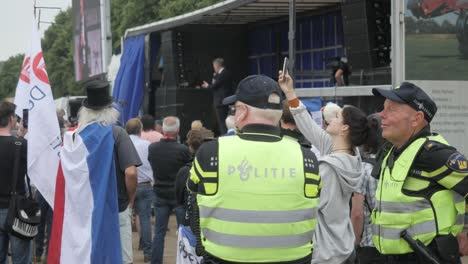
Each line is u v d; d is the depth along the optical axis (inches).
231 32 660.7
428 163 155.7
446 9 369.7
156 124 541.3
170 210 353.7
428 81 366.6
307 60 609.0
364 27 403.5
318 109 386.0
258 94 141.8
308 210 139.9
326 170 190.1
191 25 644.1
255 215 135.3
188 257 251.9
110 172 237.3
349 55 419.5
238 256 135.3
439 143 157.2
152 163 351.9
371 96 390.0
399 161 160.9
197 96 629.6
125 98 677.3
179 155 349.1
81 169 234.8
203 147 140.6
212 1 1444.4
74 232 234.5
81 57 749.9
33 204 272.5
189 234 252.2
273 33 642.2
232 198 135.8
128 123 390.6
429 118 162.2
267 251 135.6
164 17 1600.6
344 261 192.4
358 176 191.6
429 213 156.0
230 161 137.3
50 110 258.1
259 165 137.6
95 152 236.1
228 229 135.6
